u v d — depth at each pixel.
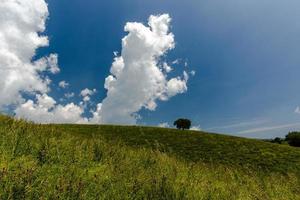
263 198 10.10
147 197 7.62
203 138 40.75
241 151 34.28
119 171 8.95
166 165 12.30
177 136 41.59
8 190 5.80
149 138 39.34
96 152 10.95
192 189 9.09
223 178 13.79
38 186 6.38
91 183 7.37
